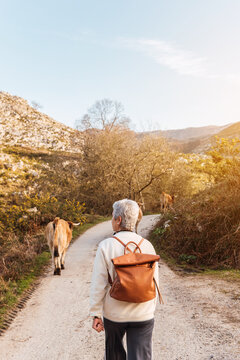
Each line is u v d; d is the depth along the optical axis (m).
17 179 34.12
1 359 3.86
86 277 7.55
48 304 5.85
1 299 5.89
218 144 14.06
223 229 8.79
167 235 10.54
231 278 6.36
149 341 2.32
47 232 8.32
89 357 3.75
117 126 33.69
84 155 32.41
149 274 2.24
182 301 5.31
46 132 70.88
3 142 56.06
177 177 29.36
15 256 9.98
